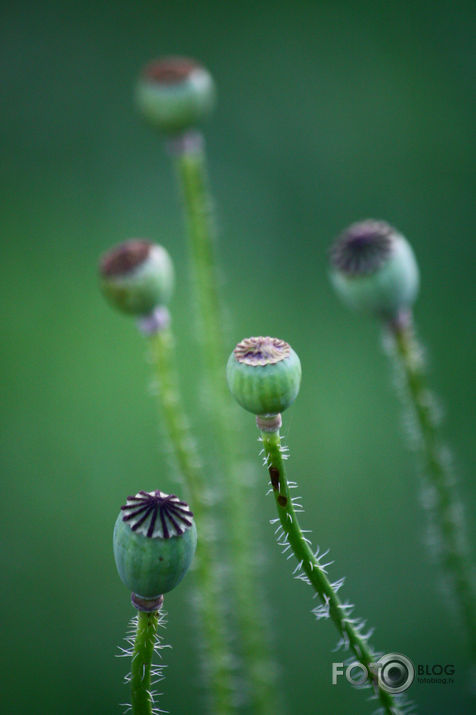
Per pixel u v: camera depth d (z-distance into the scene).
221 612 0.63
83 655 0.92
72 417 1.07
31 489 1.02
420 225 1.21
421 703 0.84
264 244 1.22
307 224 1.24
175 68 0.68
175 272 1.18
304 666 0.88
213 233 0.68
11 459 1.04
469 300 1.14
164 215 1.25
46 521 1.00
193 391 1.07
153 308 0.63
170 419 0.63
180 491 1.02
